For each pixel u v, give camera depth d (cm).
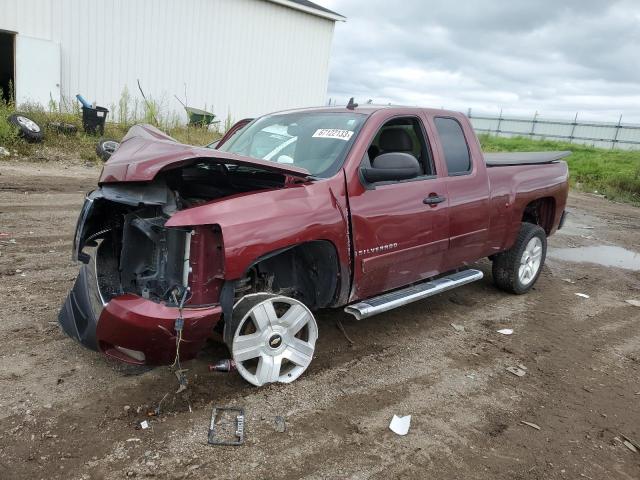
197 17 1756
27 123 1239
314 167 393
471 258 508
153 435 297
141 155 329
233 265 306
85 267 373
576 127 3822
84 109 1359
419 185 434
